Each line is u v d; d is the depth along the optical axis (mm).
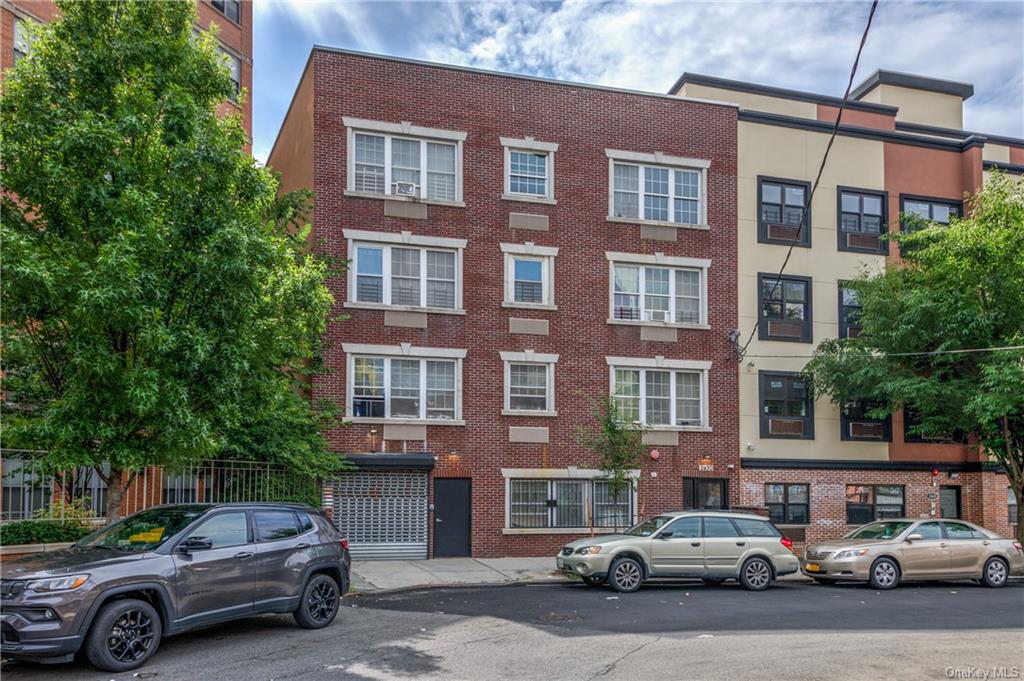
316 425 20656
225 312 12258
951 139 29031
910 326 23156
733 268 25719
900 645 11336
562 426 23766
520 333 23719
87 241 12266
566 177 24500
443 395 23094
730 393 25281
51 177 11664
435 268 23406
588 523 23703
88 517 15727
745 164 26203
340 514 21922
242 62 25703
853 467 26047
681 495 24547
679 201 25641
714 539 17219
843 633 12219
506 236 23859
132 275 11156
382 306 22656
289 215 21484
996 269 22156
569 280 24266
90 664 9766
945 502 27078
